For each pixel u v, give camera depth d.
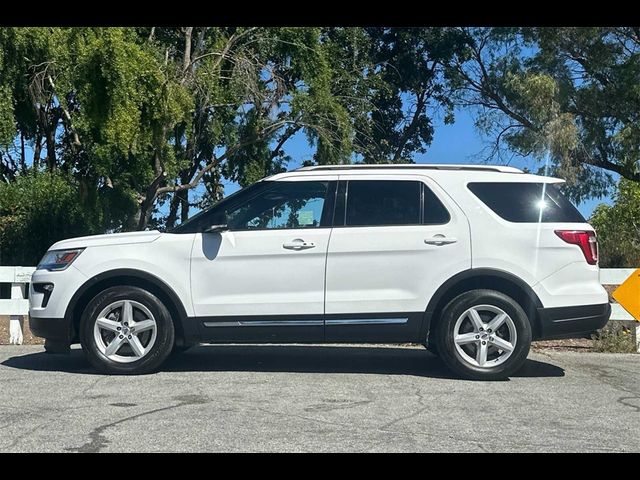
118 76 15.15
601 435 5.78
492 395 7.02
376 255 7.60
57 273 7.78
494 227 7.65
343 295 7.60
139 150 16.19
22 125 21.28
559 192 7.96
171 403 6.59
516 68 26.06
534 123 24.53
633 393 7.19
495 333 7.63
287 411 6.36
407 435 5.71
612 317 10.08
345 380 7.67
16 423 5.94
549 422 6.11
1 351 9.55
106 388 7.16
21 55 15.91
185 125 18.20
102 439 5.55
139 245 7.75
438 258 7.59
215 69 18.69
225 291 7.65
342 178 7.89
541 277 7.59
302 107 19.75
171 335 7.74
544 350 9.91
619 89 24.22
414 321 7.59
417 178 7.84
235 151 21.28
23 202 17.17
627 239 15.83
